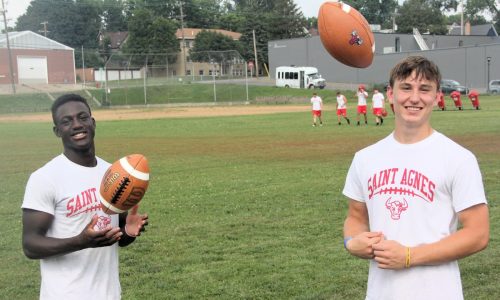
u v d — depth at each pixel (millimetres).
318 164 12766
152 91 52375
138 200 3037
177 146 17438
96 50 108812
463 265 5613
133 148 17078
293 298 4977
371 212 2826
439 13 106562
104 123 29578
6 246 6777
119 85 52312
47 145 18906
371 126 22953
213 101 51250
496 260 5734
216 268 5805
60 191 3012
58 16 111000
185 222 7672
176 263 5992
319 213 7945
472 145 14703
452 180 2639
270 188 9906
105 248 3127
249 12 111562
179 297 5078
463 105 34094
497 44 51969
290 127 23719
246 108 43938
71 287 2988
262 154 14906
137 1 118688
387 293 2693
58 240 2877
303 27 103312
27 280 5633
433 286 2607
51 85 64750
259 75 100500
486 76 53031
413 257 2555
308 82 60469
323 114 33281
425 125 2762
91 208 3074
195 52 57000
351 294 5039
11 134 23641
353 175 2992
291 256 6102
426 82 2695
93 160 3209
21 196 10016
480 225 2600
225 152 15602
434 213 2650
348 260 5926
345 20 4477
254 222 7566
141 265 5949
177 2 114312
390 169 2760
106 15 123812
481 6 102312
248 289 5215
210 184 10500
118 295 3213
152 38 88812
